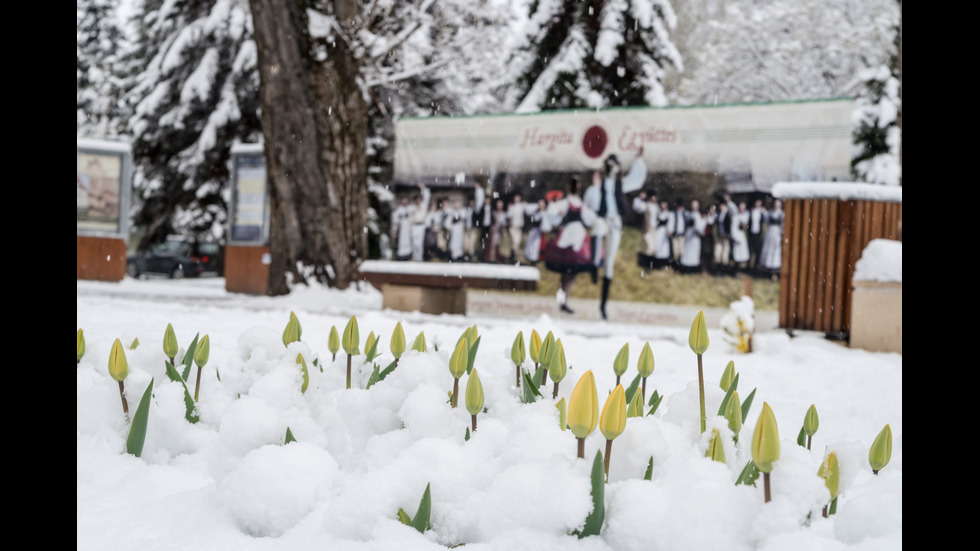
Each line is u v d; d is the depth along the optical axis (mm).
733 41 33812
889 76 25906
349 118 17828
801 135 13102
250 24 27828
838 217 11117
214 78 28703
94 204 21984
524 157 15125
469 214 15547
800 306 11336
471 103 28781
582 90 24406
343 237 17625
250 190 19266
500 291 15289
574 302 14734
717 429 1644
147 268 34438
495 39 24359
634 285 14258
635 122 14227
